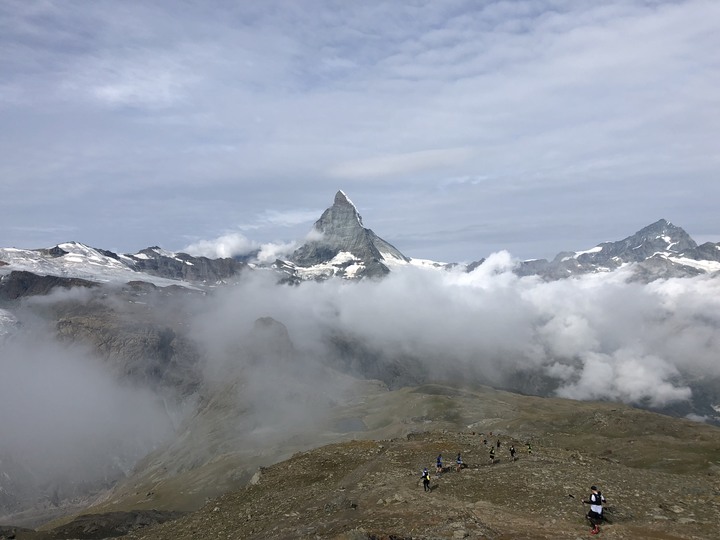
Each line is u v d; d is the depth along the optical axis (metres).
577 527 34.31
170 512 113.25
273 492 57.19
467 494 44.03
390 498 44.56
